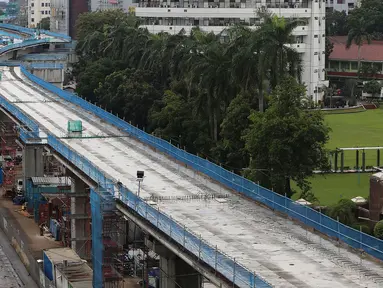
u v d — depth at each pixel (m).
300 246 86.81
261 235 90.69
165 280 98.12
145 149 139.75
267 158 120.56
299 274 78.31
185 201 105.38
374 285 75.50
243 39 151.12
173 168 124.94
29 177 159.75
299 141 118.62
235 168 143.50
